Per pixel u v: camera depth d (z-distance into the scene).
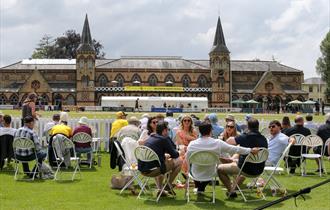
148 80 121.00
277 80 123.88
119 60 123.06
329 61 96.69
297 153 18.88
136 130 19.20
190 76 121.69
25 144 17.02
